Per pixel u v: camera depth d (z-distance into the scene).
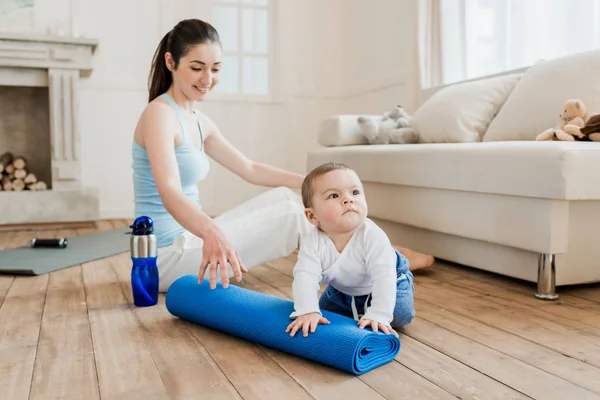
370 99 4.58
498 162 1.86
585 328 1.48
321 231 1.37
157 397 1.05
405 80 4.02
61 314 1.63
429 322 1.54
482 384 1.11
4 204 3.66
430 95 3.48
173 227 2.00
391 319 1.27
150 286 1.72
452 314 1.61
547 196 1.69
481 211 1.99
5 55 3.62
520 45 3.13
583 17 2.75
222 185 4.66
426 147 2.28
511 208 1.86
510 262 1.96
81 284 2.04
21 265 2.34
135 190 2.03
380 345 1.21
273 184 2.27
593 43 2.71
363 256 1.33
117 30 4.27
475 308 1.68
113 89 4.29
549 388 1.09
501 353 1.29
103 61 4.25
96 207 3.82
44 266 2.32
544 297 1.77
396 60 4.16
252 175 2.26
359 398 1.04
